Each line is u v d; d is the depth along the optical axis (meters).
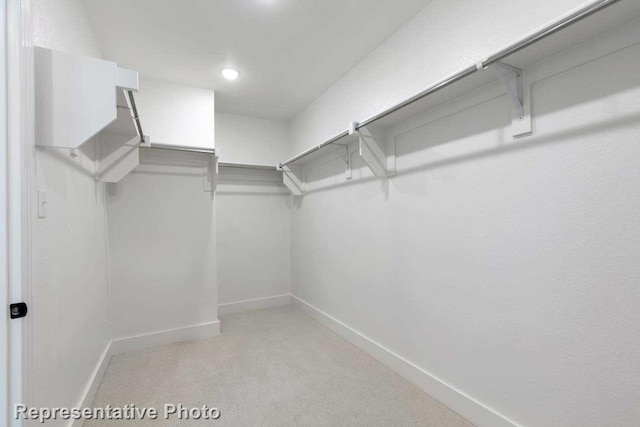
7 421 0.88
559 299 1.16
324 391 1.80
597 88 1.05
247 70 2.39
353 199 2.47
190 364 2.16
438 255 1.70
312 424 1.52
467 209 1.52
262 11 1.71
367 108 2.21
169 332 2.55
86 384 1.64
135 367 2.12
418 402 1.69
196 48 2.08
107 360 2.16
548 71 1.18
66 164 1.36
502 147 1.35
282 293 3.63
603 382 1.05
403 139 1.94
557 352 1.17
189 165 2.66
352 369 2.06
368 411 1.62
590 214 1.07
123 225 2.42
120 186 2.41
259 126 3.49
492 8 1.36
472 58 1.45
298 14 1.75
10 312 0.88
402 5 1.68
